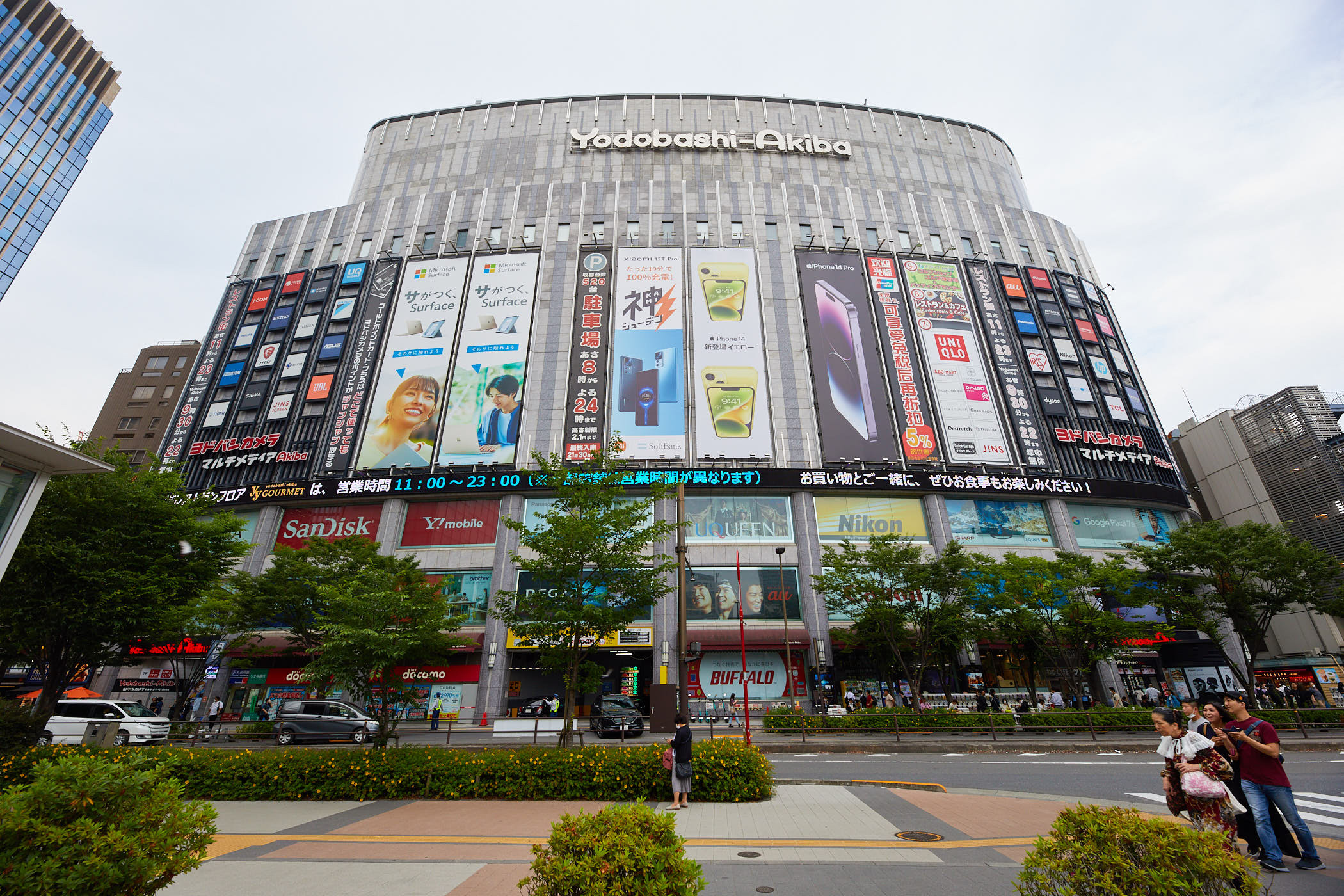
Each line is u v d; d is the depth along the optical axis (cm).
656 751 1302
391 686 1623
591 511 1744
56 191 7856
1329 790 1300
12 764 1148
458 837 942
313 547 2959
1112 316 5184
